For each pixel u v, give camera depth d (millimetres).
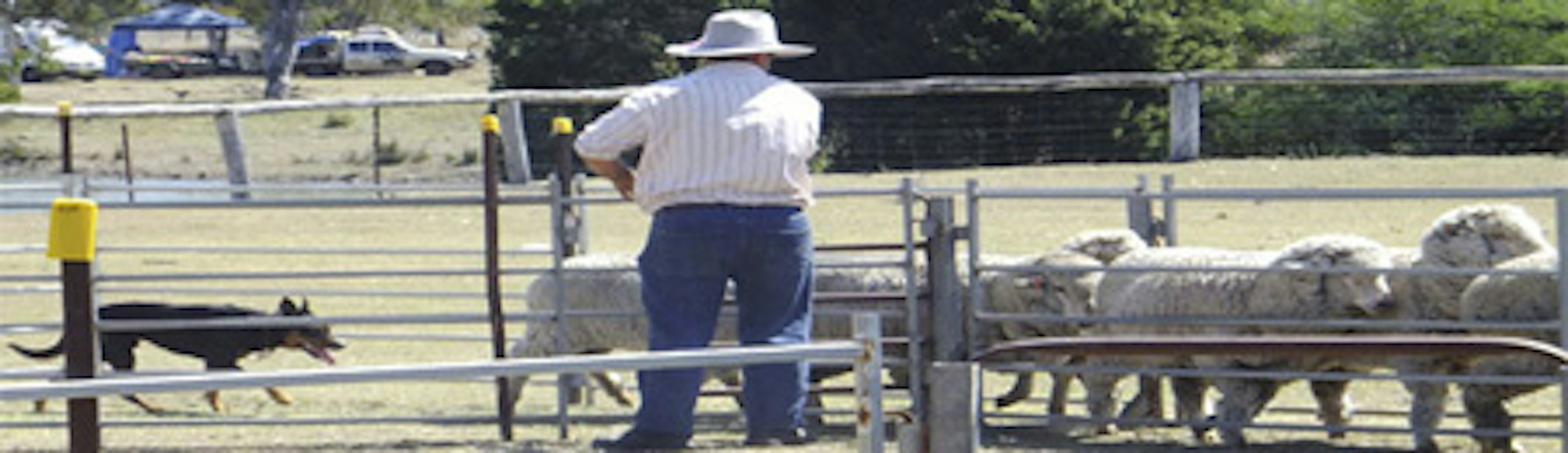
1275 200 12367
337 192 28500
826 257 13570
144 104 67000
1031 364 12180
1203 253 11984
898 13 41719
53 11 80375
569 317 12719
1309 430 11289
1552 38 42031
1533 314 10773
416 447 11359
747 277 10117
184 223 25391
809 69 42281
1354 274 11055
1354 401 13641
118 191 16078
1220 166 27469
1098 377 12461
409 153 43969
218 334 14219
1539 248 11086
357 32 93562
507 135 27531
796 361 7625
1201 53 42781
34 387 6898
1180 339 7695
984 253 19766
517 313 12055
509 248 22516
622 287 13172
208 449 11414
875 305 12828
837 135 34812
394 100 26578
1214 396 14062
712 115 9938
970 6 41469
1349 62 44188
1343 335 11328
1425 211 22734
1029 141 34281
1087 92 34969
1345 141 34750
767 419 10227
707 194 9930
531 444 11453
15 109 24094
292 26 73188
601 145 10023
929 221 12359
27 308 18938
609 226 23953
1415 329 11234
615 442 10211
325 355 14594
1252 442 11914
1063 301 12430
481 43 112250
